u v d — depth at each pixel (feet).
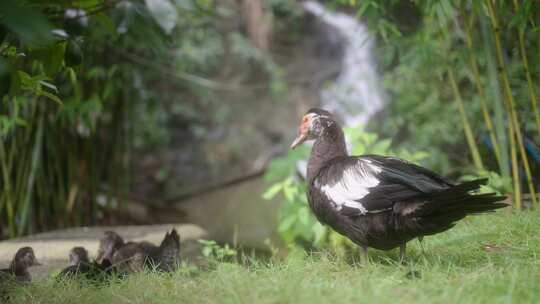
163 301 17.07
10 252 26.55
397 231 19.08
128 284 19.04
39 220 36.52
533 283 15.97
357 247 24.86
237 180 44.62
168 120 63.10
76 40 20.52
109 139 39.65
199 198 45.29
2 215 35.94
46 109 35.29
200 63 62.13
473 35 29.76
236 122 65.36
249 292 16.55
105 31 29.17
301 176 36.96
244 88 66.74
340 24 69.41
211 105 64.64
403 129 48.29
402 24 31.22
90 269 21.09
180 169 60.75
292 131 65.16
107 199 41.32
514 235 22.27
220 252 23.48
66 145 37.32
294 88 67.87
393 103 52.54
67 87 35.58
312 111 22.65
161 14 27.50
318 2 73.05
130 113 40.34
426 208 17.84
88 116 34.17
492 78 26.45
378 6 26.27
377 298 14.96
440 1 24.52
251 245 38.83
